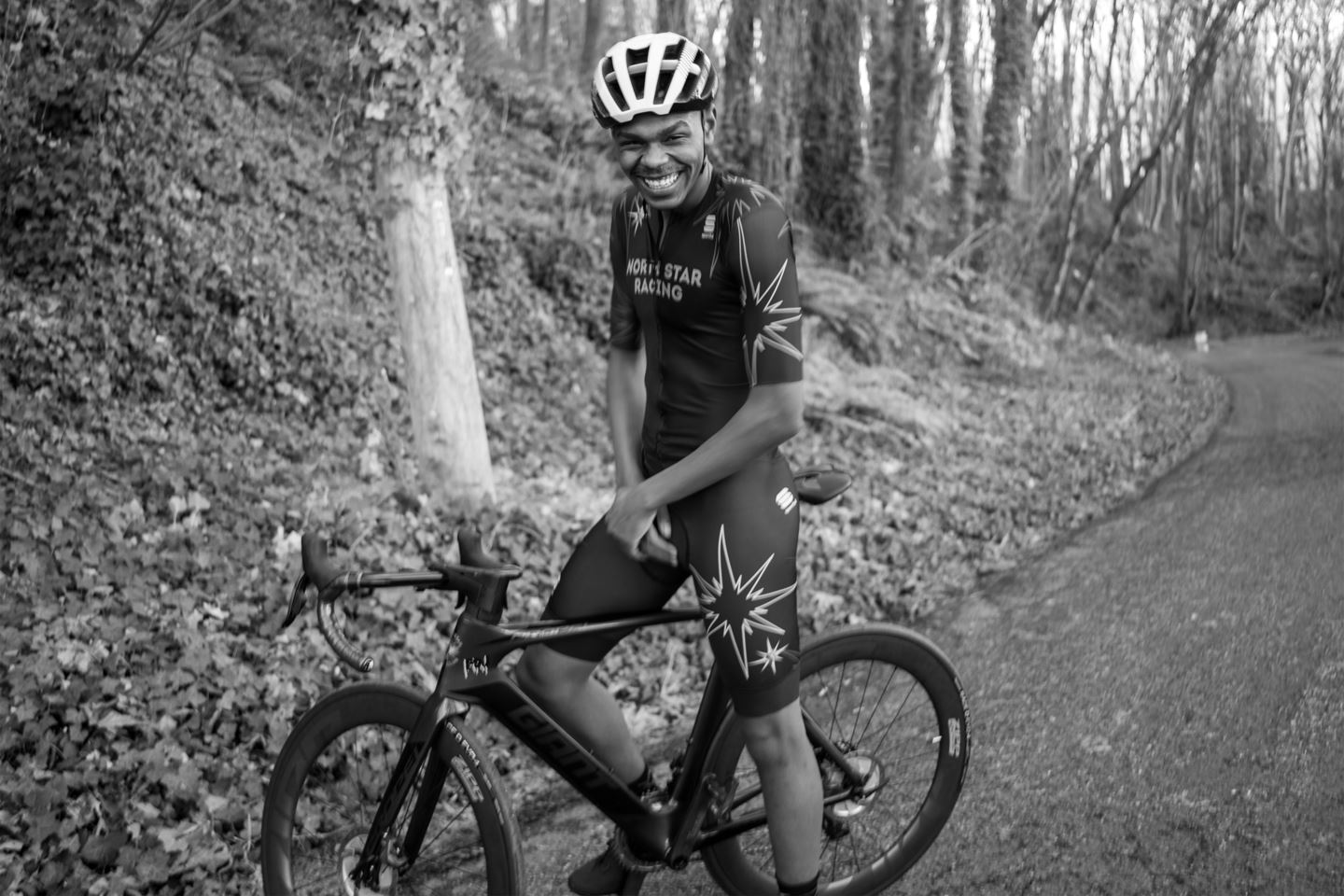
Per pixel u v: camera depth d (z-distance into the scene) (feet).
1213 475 27.84
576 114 55.42
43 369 22.02
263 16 37.91
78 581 14.85
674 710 13.92
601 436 31.68
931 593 18.78
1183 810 10.18
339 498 19.74
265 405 25.16
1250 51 135.33
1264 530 20.65
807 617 17.33
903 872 9.25
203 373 24.70
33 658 12.50
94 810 10.44
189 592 15.23
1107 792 10.66
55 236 24.58
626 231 7.86
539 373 33.53
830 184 66.59
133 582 15.07
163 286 25.38
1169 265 147.74
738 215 7.15
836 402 36.37
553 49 83.97
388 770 9.09
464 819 9.90
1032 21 96.89
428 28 20.07
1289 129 164.45
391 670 14.05
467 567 7.54
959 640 15.92
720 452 7.24
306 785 8.87
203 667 12.91
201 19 33.30
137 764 11.18
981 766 11.50
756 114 69.51
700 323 7.55
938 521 24.47
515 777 12.07
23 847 9.95
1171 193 160.25
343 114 21.03
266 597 15.25
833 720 9.02
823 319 50.90
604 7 78.64
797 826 7.95
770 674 7.65
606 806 8.08
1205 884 9.00
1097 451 34.99
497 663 7.52
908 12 83.25
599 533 7.96
